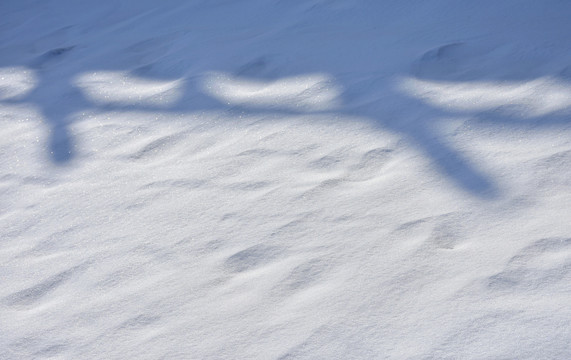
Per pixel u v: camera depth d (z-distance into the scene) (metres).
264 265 1.99
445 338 1.61
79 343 1.81
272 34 3.88
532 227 1.94
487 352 1.54
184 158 2.73
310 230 2.12
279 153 2.63
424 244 1.95
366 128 2.70
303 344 1.67
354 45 3.54
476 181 2.21
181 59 3.77
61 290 2.05
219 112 3.07
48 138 3.12
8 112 3.49
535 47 3.14
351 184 2.34
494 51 3.19
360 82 3.11
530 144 2.37
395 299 1.76
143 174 2.65
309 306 1.79
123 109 3.29
